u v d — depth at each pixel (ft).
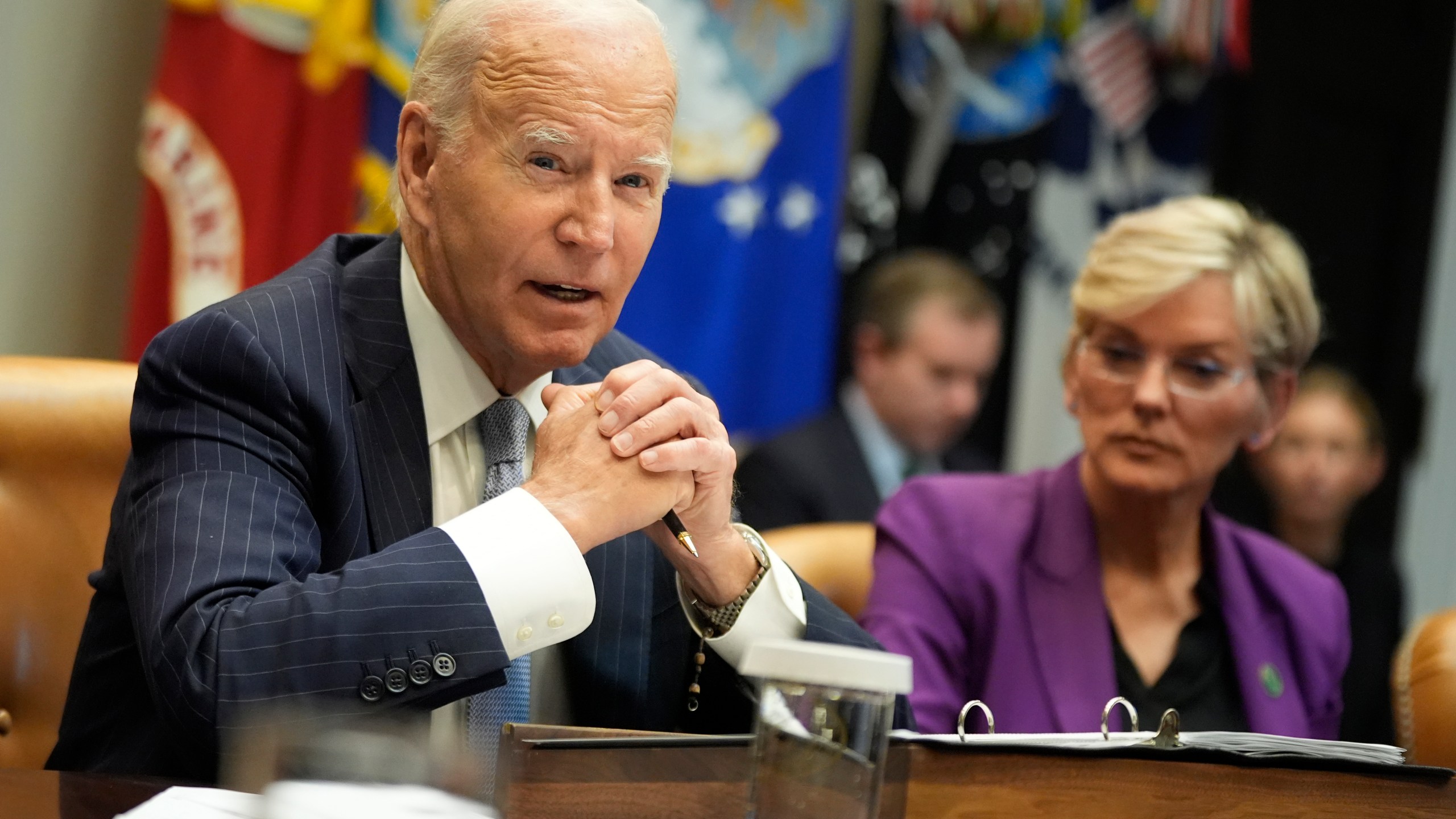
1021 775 4.54
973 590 8.41
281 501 6.01
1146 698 8.35
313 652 5.24
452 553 5.54
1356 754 5.16
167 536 5.75
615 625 6.82
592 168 6.29
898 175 17.11
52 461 7.57
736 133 15.64
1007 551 8.51
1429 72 20.20
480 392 6.80
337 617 5.29
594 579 6.84
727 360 15.70
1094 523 8.62
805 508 15.21
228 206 13.20
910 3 16.88
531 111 6.22
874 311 16.02
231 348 6.23
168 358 6.24
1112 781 4.63
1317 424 16.12
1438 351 20.49
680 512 6.31
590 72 6.27
